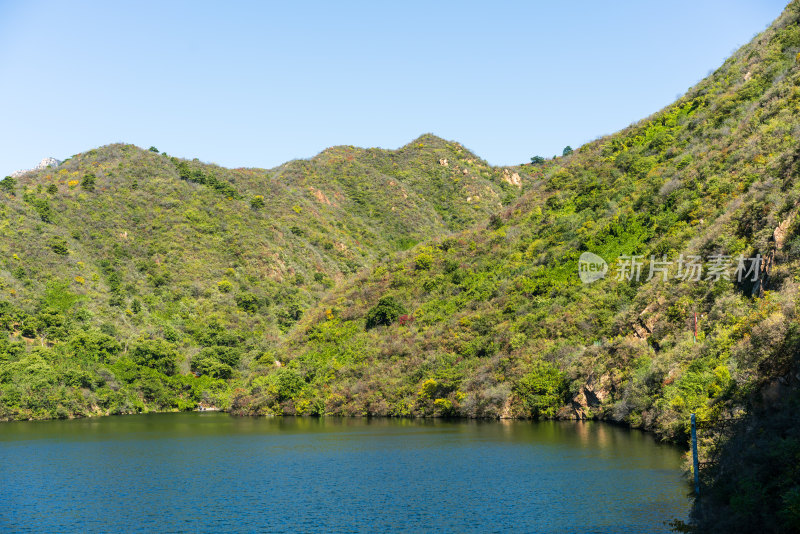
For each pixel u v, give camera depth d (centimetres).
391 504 4391
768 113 9869
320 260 18800
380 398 10656
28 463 6288
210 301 15650
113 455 6769
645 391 7069
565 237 11469
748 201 7625
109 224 17000
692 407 5612
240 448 7200
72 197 17388
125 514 4300
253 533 3831
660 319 7775
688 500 4066
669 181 10550
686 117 12862
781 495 2753
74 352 12406
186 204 18788
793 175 6938
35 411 10950
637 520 3716
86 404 11606
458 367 10181
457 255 13275
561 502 4203
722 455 3781
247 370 13550
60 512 4372
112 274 15162
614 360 8050
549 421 8700
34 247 14662
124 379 12581
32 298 13250
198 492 4906
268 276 17225
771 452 3075
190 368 13625
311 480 5275
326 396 11331
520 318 10212
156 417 11556
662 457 5541
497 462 5756
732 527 2959
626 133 14350
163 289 15650
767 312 5138
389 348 11362
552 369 8962
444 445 6975
